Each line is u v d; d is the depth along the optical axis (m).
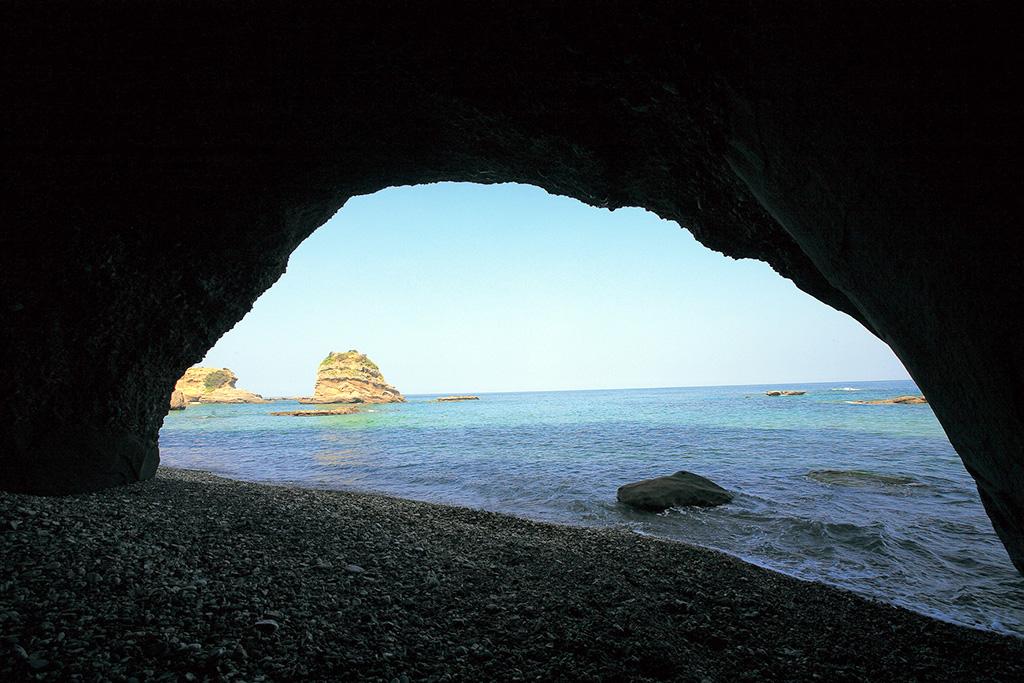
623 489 16.73
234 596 5.49
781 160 5.61
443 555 8.52
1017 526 5.21
